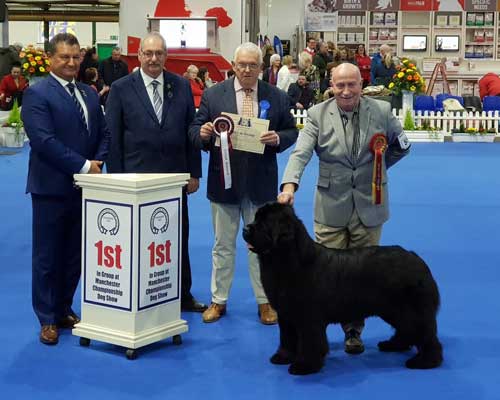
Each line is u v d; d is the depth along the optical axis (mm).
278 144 5129
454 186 11531
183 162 5453
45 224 4840
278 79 18344
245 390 4102
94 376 4293
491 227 8648
